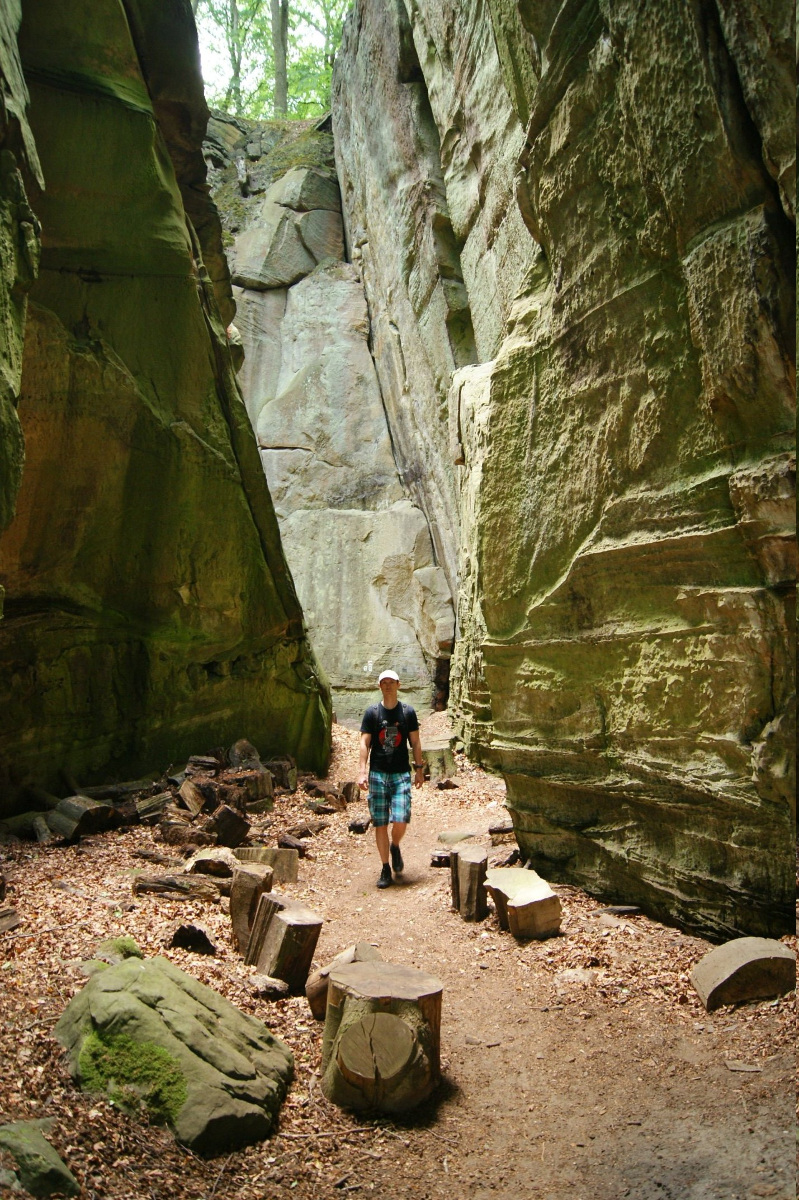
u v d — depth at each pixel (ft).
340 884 22.74
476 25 41.09
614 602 18.43
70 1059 10.91
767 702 14.58
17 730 26.12
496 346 43.01
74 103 27.94
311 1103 11.61
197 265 32.73
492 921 19.11
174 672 31.63
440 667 56.03
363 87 61.67
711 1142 10.39
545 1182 10.03
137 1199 9.04
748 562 14.84
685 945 16.43
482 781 36.35
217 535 32.50
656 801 17.38
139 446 29.76
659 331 16.51
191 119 32.76
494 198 41.63
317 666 39.70
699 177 14.64
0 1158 8.61
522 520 21.16
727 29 13.47
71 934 15.28
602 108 17.21
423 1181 10.12
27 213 19.33
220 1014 12.25
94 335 28.68
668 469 16.70
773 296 13.43
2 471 17.79
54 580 27.94
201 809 27.04
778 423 14.01
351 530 61.72
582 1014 14.35
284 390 69.10
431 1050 12.13
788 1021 12.98
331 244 76.43
